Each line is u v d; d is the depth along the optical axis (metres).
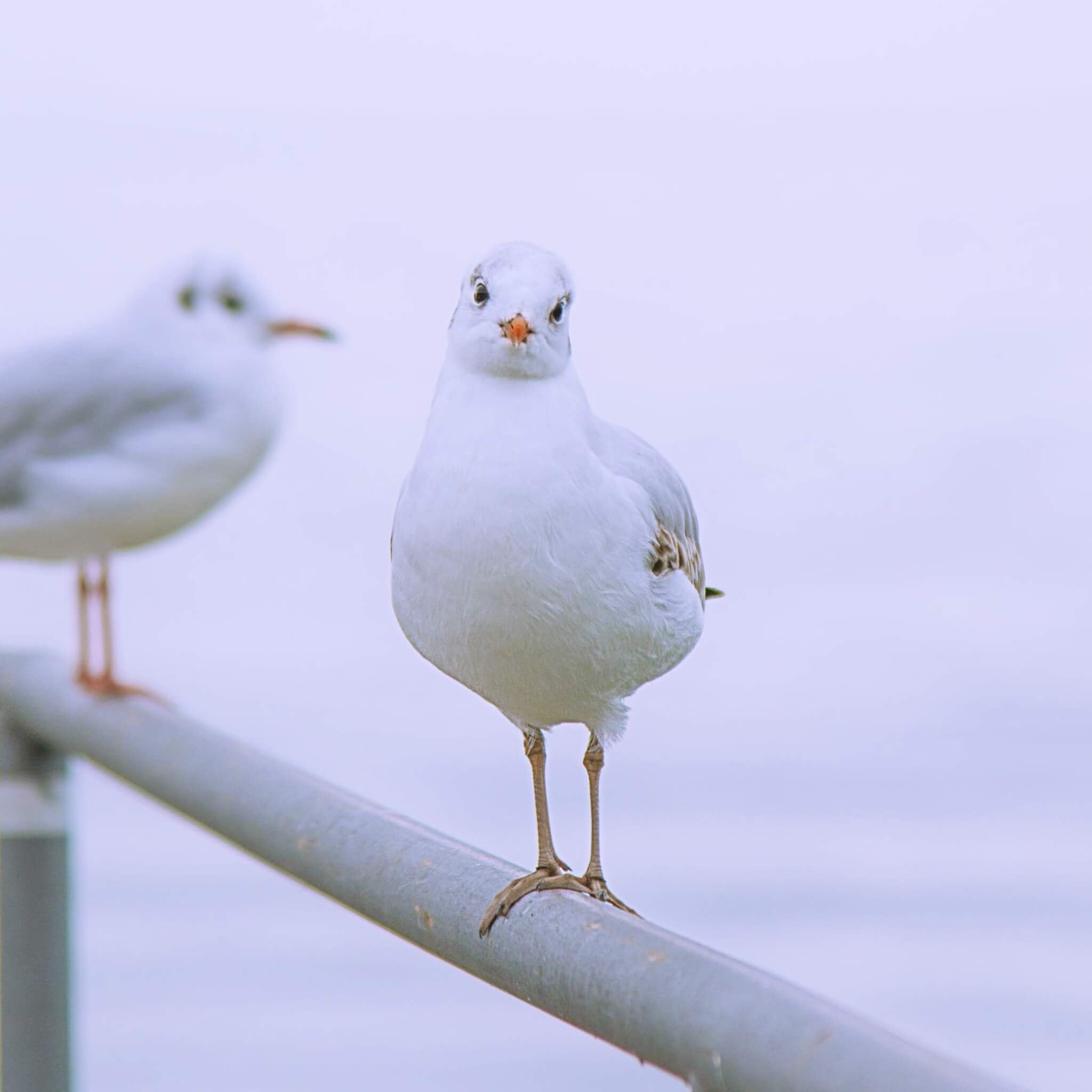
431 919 4.50
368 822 4.56
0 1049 4.85
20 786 4.89
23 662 4.92
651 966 4.37
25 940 4.86
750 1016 4.31
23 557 5.55
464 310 4.55
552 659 4.55
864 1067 4.26
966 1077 4.23
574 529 4.53
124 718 4.78
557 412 4.54
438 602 4.54
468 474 4.53
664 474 4.61
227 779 4.66
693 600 4.60
